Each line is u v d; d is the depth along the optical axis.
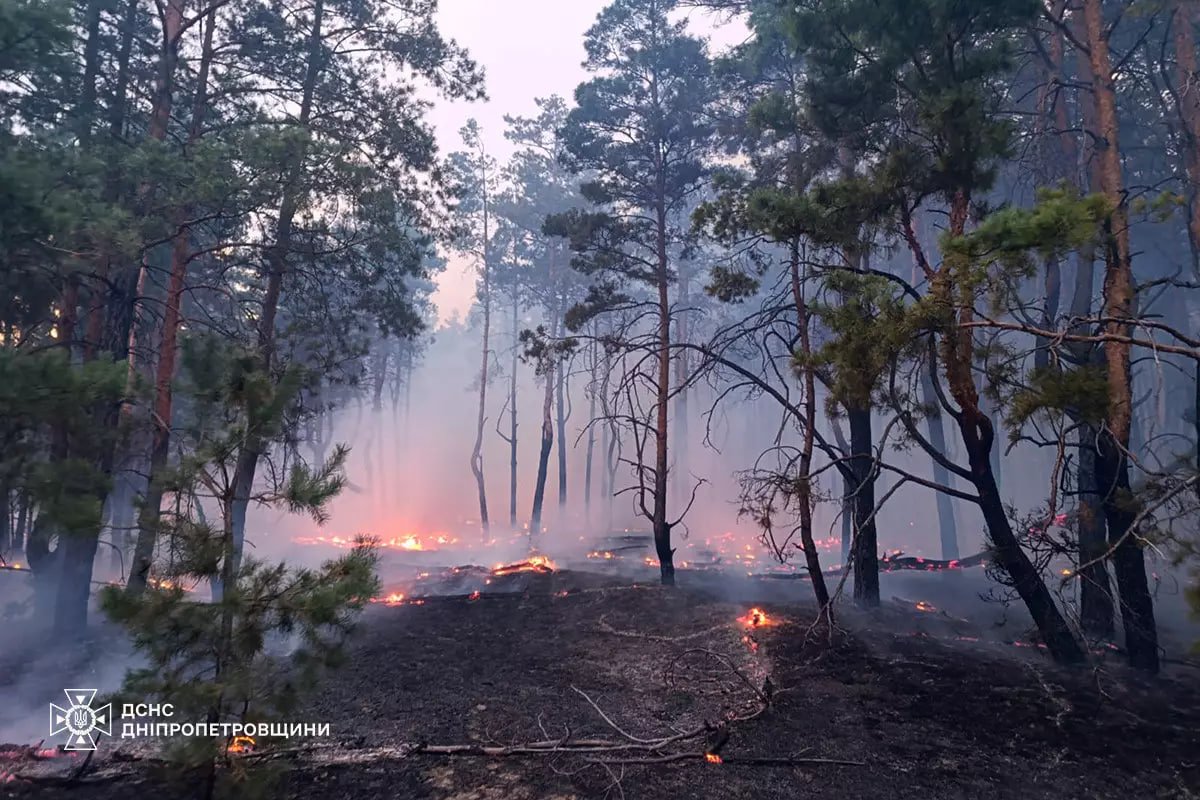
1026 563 10.57
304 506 5.59
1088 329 11.68
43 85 12.80
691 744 7.85
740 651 11.02
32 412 7.32
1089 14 11.30
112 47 15.41
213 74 15.86
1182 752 7.63
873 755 7.59
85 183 10.80
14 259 9.34
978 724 8.44
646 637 12.00
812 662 10.55
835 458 11.75
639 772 7.12
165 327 13.09
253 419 5.55
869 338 8.91
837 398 9.89
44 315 12.69
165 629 4.98
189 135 14.59
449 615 14.02
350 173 14.23
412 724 8.29
